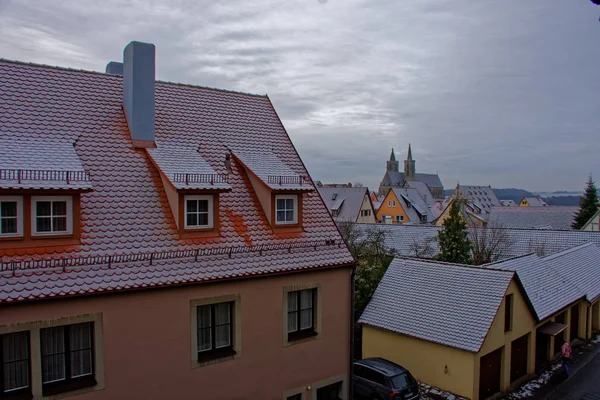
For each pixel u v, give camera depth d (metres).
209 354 12.34
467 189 132.00
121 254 11.16
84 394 10.33
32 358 9.76
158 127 14.77
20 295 9.45
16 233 10.21
